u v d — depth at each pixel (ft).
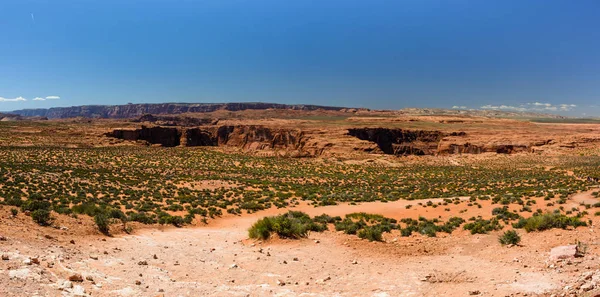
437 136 485.97
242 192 152.15
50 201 98.27
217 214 103.09
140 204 107.86
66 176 156.76
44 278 27.30
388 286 36.04
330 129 472.44
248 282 37.06
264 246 57.06
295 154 362.33
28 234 41.55
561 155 328.29
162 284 32.91
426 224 75.00
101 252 42.55
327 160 329.11
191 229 79.61
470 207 104.58
